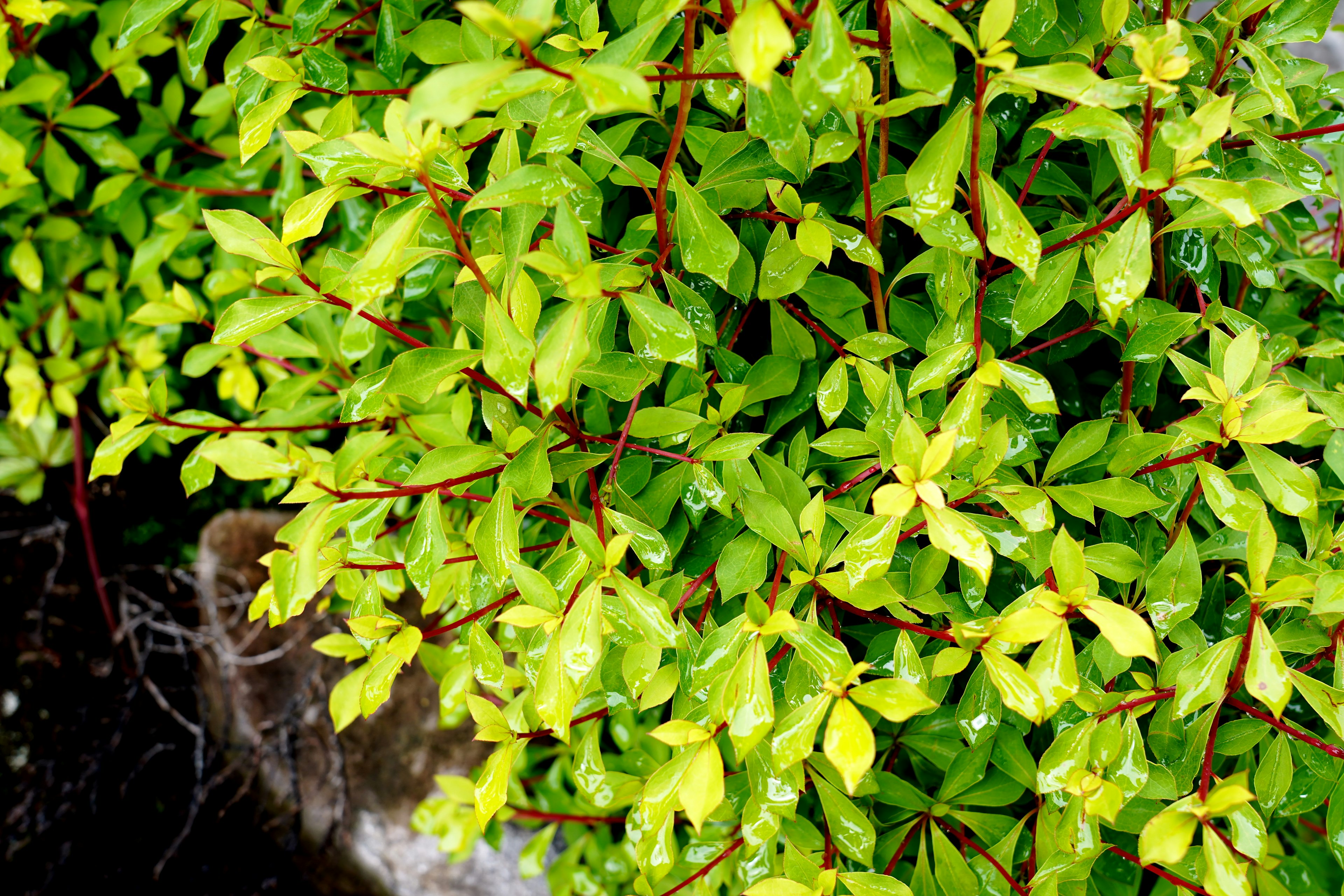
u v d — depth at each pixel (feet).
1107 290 2.11
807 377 2.47
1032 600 2.18
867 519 2.30
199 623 4.35
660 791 2.17
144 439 2.43
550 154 2.27
